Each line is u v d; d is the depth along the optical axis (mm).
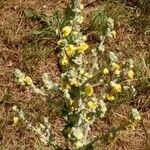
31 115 1194
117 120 1217
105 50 1371
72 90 768
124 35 1419
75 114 783
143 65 1313
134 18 1448
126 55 1362
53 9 1481
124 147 1171
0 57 1354
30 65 1326
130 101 1246
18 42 1385
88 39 1404
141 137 1197
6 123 1201
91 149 812
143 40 1409
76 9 714
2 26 1412
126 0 1486
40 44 1370
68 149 853
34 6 1478
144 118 1235
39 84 1298
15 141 1180
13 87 1284
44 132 841
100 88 1225
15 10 1463
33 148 1170
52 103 814
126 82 1261
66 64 720
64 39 711
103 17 1401
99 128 1207
